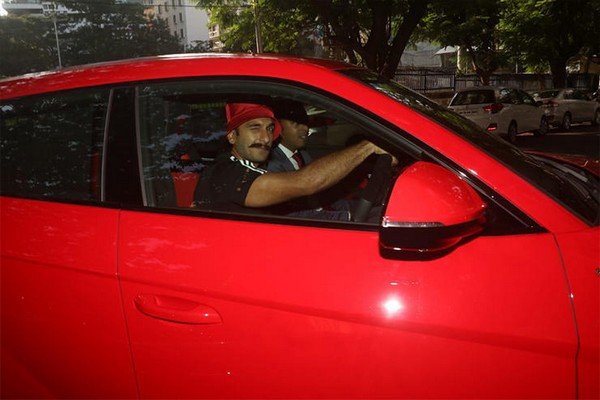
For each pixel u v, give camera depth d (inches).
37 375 71.3
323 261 59.1
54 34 3238.2
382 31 746.2
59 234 69.7
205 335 61.6
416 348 55.2
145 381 64.9
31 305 69.7
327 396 58.1
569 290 53.9
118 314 65.4
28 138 75.9
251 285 60.3
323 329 57.6
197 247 63.7
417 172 54.9
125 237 66.9
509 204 58.7
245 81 68.1
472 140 65.6
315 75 66.3
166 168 71.3
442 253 56.4
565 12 1011.3
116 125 71.7
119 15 3356.3
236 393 61.4
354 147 71.7
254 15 844.6
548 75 1328.7
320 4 720.3
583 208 61.9
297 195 69.9
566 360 52.8
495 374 53.9
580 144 597.3
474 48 1145.4
